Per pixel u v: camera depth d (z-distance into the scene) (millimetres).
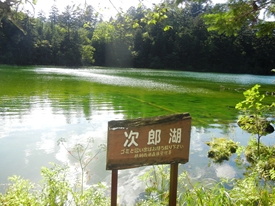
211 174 4582
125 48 49719
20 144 5469
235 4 3502
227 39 48250
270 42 46750
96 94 12367
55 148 5336
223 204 2727
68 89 13539
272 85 24328
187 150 2262
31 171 4336
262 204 2736
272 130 7406
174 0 4031
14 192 2723
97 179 4156
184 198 3031
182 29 51125
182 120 2207
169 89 16359
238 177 4488
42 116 7707
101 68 41031
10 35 38312
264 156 4922
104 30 28828
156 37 50500
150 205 3086
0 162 4609
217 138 6422
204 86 19672
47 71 27016
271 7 3582
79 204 2783
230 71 48406
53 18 57531
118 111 8914
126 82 19156
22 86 13680
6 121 7023
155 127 2139
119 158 2078
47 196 2744
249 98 4355
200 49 49562
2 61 37031
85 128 6738
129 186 3982
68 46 43906
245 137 6844
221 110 10234
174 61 49875
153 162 2172
